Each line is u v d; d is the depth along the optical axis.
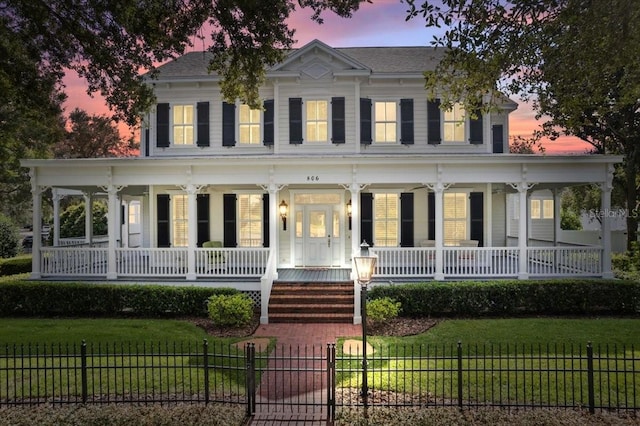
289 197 17.38
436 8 8.02
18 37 9.18
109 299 13.35
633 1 6.52
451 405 6.87
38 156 25.80
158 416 6.55
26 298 13.43
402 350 9.78
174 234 18.03
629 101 8.62
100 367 7.08
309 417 6.64
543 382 7.92
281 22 9.46
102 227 28.73
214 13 9.20
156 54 9.82
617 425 6.18
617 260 19.38
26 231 54.41
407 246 17.25
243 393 7.60
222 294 13.23
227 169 14.80
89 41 9.54
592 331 11.12
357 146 16.97
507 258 14.88
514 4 7.91
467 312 13.16
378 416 6.58
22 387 6.93
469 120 17.33
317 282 14.15
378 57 18.95
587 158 13.93
